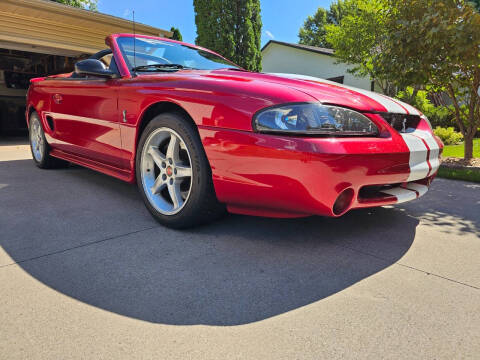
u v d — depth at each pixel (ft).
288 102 4.91
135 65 7.63
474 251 5.72
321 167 4.61
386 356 3.14
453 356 3.17
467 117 17.25
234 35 33.32
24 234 5.91
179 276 4.58
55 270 4.66
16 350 3.11
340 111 5.06
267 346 3.25
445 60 14.16
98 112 7.83
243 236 6.06
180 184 6.40
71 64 28.76
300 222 6.90
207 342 3.30
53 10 23.41
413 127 6.80
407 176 5.78
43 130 10.88
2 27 22.66
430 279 4.69
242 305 3.94
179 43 9.26
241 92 5.27
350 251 5.58
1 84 31.91
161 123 6.19
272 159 4.84
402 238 6.25
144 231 6.18
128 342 3.26
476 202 9.14
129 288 4.24
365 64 25.66
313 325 3.60
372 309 3.92
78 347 3.18
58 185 9.55
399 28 14.99
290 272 4.78
